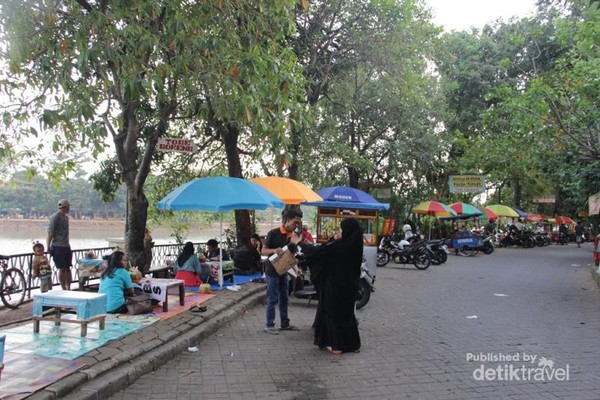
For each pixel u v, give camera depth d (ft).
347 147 55.47
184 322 22.48
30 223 90.63
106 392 14.73
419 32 53.72
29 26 22.68
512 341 22.98
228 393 15.62
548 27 70.23
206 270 32.68
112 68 23.61
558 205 138.41
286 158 25.75
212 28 26.21
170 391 15.65
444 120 77.61
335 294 20.38
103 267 27.96
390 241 60.70
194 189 29.58
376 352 20.72
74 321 19.30
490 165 69.92
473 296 36.91
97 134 22.57
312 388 16.22
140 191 29.84
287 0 29.32
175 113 38.37
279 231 24.26
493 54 88.74
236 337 22.75
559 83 42.27
